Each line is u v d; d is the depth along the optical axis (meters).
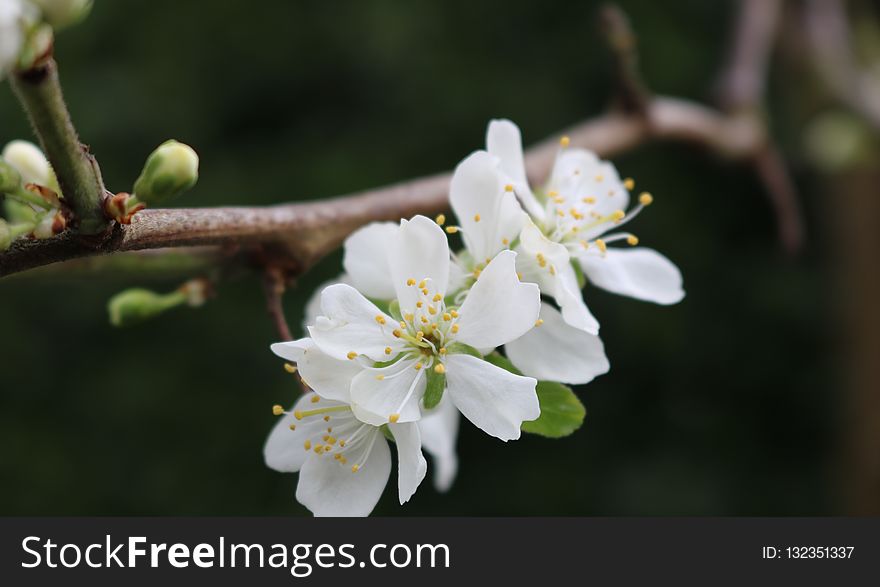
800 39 5.36
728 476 8.46
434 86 8.62
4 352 8.00
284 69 8.69
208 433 8.02
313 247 2.38
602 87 8.80
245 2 8.73
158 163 1.76
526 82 8.73
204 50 8.71
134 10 8.68
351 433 2.07
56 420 8.00
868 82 5.62
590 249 2.31
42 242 1.76
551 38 8.90
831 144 5.61
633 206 8.88
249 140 8.64
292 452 2.09
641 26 8.94
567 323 2.05
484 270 1.98
